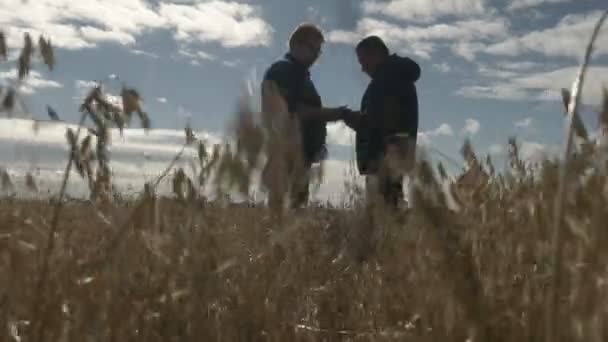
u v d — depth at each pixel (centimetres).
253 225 181
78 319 162
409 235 124
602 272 93
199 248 176
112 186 189
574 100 99
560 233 98
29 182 190
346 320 222
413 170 107
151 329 176
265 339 198
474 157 164
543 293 128
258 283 206
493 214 153
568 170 99
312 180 161
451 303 111
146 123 186
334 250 251
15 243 169
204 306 183
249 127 118
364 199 229
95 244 192
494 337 112
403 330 178
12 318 162
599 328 88
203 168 162
